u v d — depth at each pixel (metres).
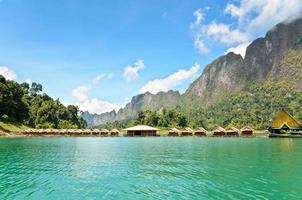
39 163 34.41
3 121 128.12
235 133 117.12
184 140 86.88
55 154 44.56
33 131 115.56
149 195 19.59
